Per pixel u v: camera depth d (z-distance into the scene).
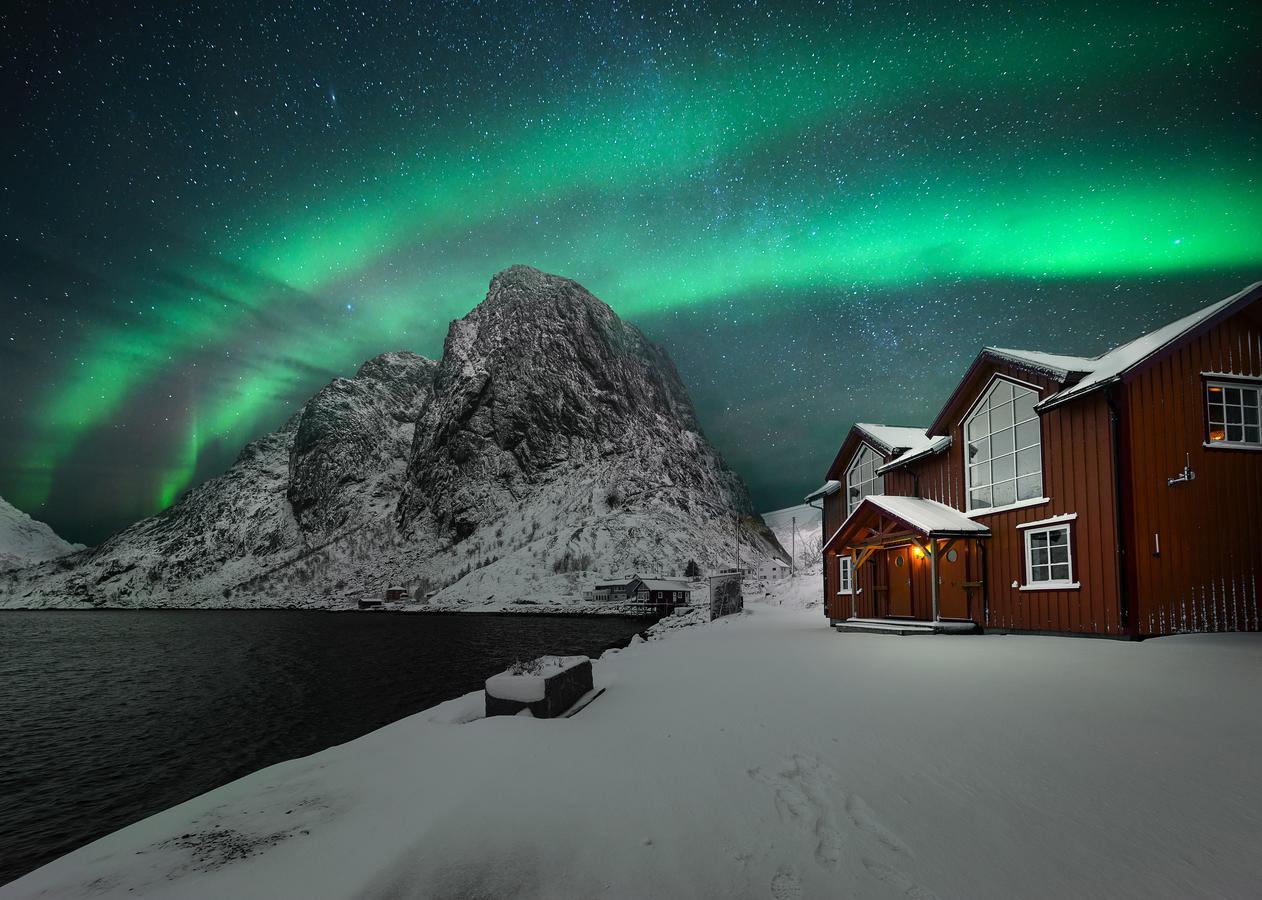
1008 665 10.81
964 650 13.34
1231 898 3.57
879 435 26.02
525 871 4.04
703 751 6.59
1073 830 4.43
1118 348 16.45
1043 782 5.28
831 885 3.85
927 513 19.64
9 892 4.16
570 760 6.26
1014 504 17.38
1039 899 3.62
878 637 17.86
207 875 4.10
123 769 20.16
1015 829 4.48
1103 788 5.09
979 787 5.26
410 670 41.19
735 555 154.75
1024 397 17.55
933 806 4.93
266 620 111.25
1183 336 14.54
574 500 171.12
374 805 5.26
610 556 141.62
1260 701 7.29
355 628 86.38
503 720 8.05
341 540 197.88
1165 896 3.62
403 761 6.58
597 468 187.12
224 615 135.38
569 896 3.78
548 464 192.75
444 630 79.00
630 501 169.75
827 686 10.01
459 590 137.12
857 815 4.82
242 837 4.78
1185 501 14.31
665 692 10.62
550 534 157.12
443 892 3.79
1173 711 7.06
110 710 30.61
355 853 4.27
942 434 21.06
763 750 6.57
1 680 42.44
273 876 4.00
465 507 181.12
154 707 30.89
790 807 5.03
